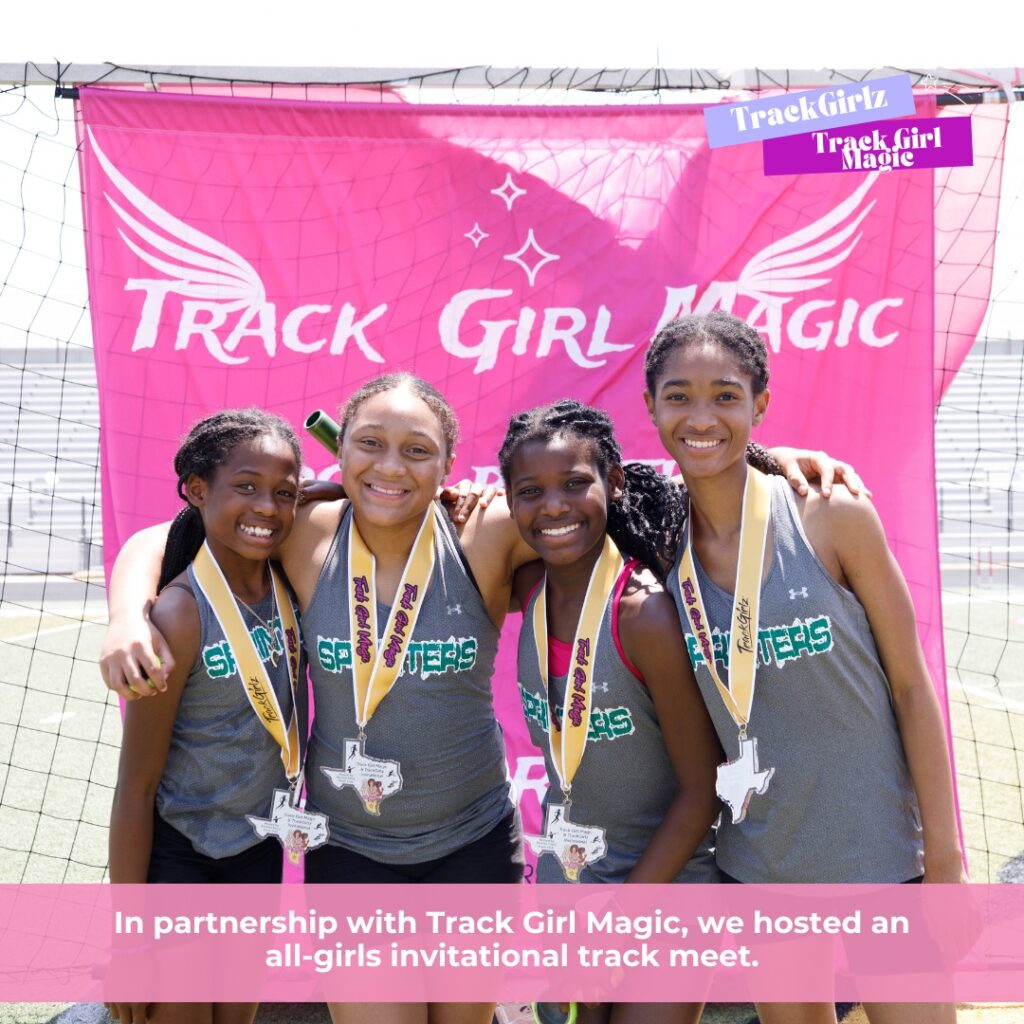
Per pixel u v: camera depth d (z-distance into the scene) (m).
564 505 2.20
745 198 3.88
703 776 2.28
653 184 3.86
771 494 2.28
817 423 3.86
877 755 2.25
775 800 2.24
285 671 2.45
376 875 2.42
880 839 2.23
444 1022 2.46
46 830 4.84
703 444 2.21
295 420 3.79
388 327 3.81
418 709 2.37
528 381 3.85
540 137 3.85
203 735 2.39
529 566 2.48
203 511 2.40
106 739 6.71
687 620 2.27
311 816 2.39
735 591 2.23
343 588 2.41
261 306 3.76
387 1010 2.34
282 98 3.86
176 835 2.42
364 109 3.77
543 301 3.85
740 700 2.22
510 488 2.30
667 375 2.23
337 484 2.70
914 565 3.82
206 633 2.35
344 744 2.39
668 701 2.26
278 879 2.58
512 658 3.80
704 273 3.86
